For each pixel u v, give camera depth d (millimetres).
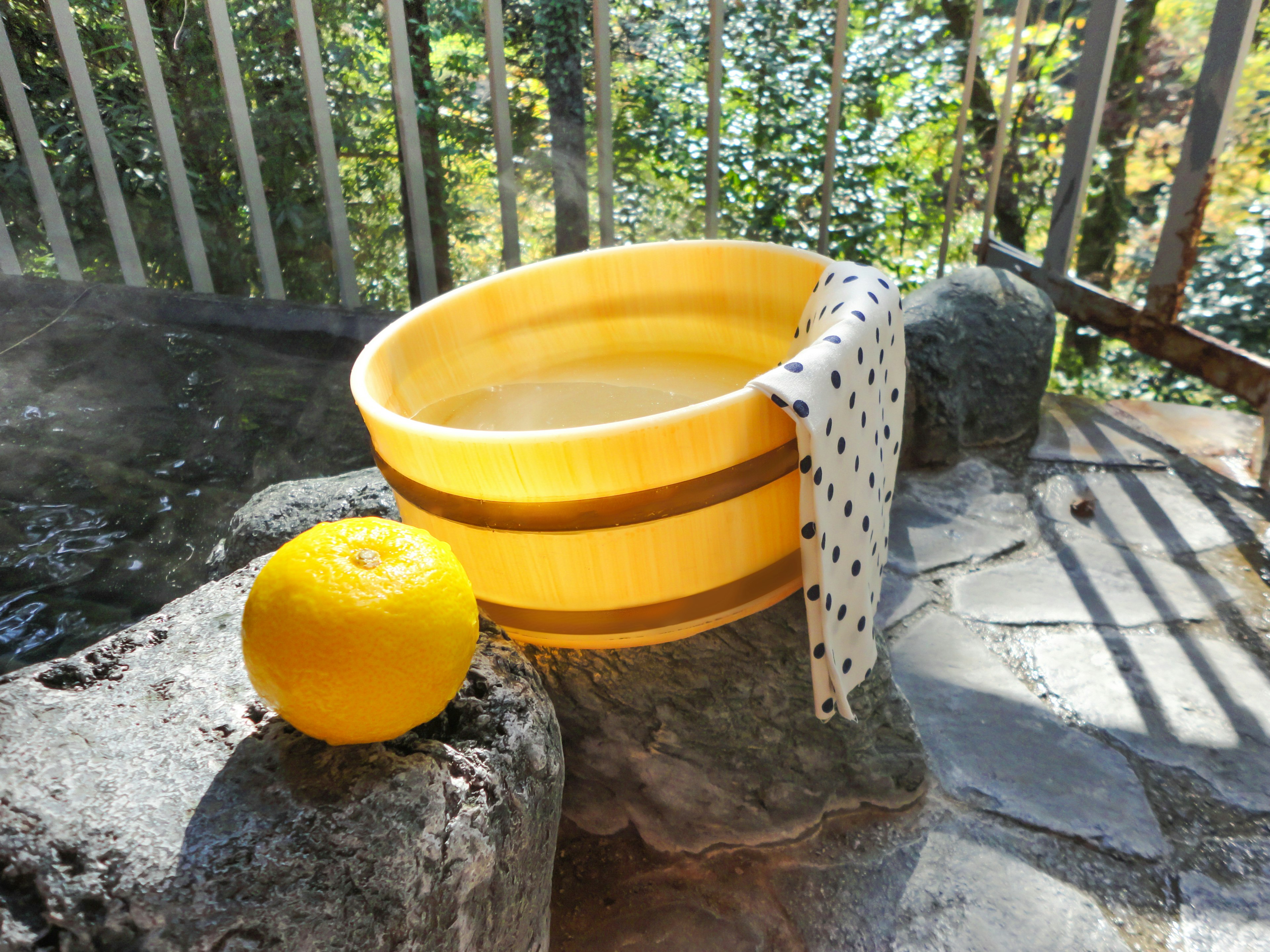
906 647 1407
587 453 691
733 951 947
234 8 2750
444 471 749
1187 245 1858
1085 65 1975
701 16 3180
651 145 3326
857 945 953
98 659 739
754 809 1054
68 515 1310
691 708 1022
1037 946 949
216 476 1414
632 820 1063
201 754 636
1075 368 4617
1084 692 1308
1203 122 1755
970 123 3744
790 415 699
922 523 1719
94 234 2785
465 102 3018
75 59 1861
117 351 1724
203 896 533
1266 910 987
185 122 2865
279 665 569
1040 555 1624
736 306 1117
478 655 771
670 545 759
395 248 3170
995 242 2377
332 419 1561
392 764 632
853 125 3564
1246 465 1856
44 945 517
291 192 3016
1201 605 1480
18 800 577
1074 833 1076
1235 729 1236
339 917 555
